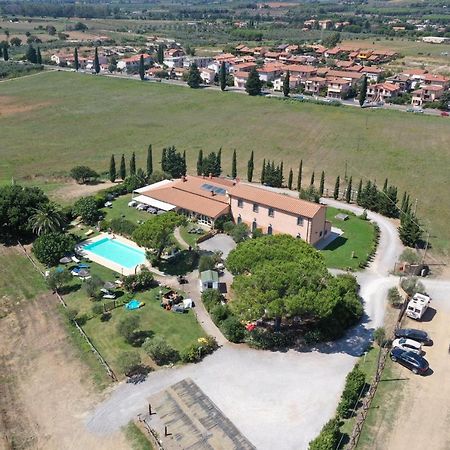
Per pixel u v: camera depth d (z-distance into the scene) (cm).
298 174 12775
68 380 5800
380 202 10625
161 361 6047
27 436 5066
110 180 12431
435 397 5584
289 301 5822
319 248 8950
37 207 9356
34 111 19575
